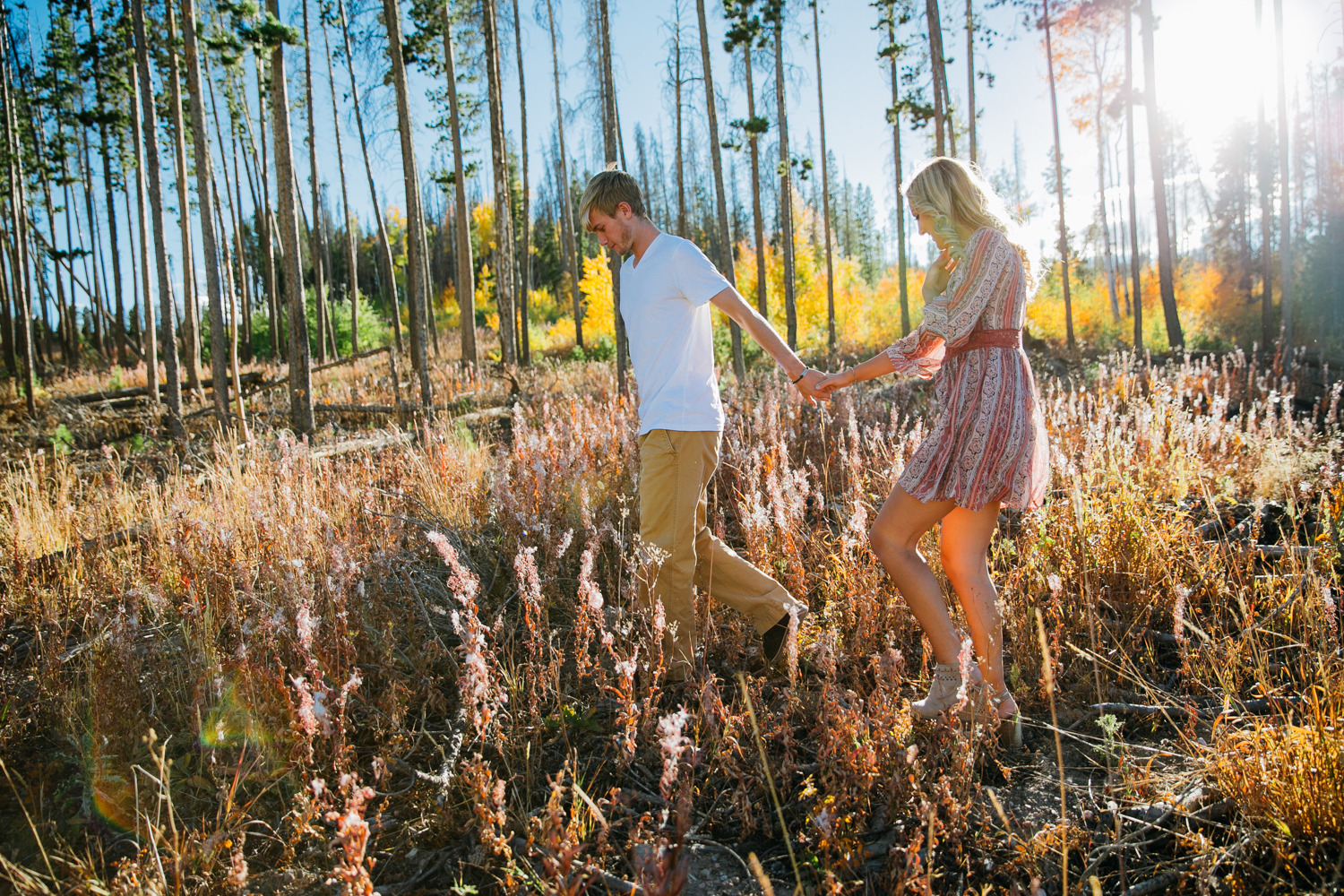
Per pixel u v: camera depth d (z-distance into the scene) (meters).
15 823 2.11
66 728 2.39
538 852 1.78
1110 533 3.06
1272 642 2.65
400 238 42.19
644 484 2.68
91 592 3.26
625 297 2.77
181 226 10.21
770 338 2.62
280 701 2.33
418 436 6.49
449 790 2.13
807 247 23.81
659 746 2.25
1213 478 3.97
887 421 5.54
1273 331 17.72
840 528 3.57
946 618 2.34
